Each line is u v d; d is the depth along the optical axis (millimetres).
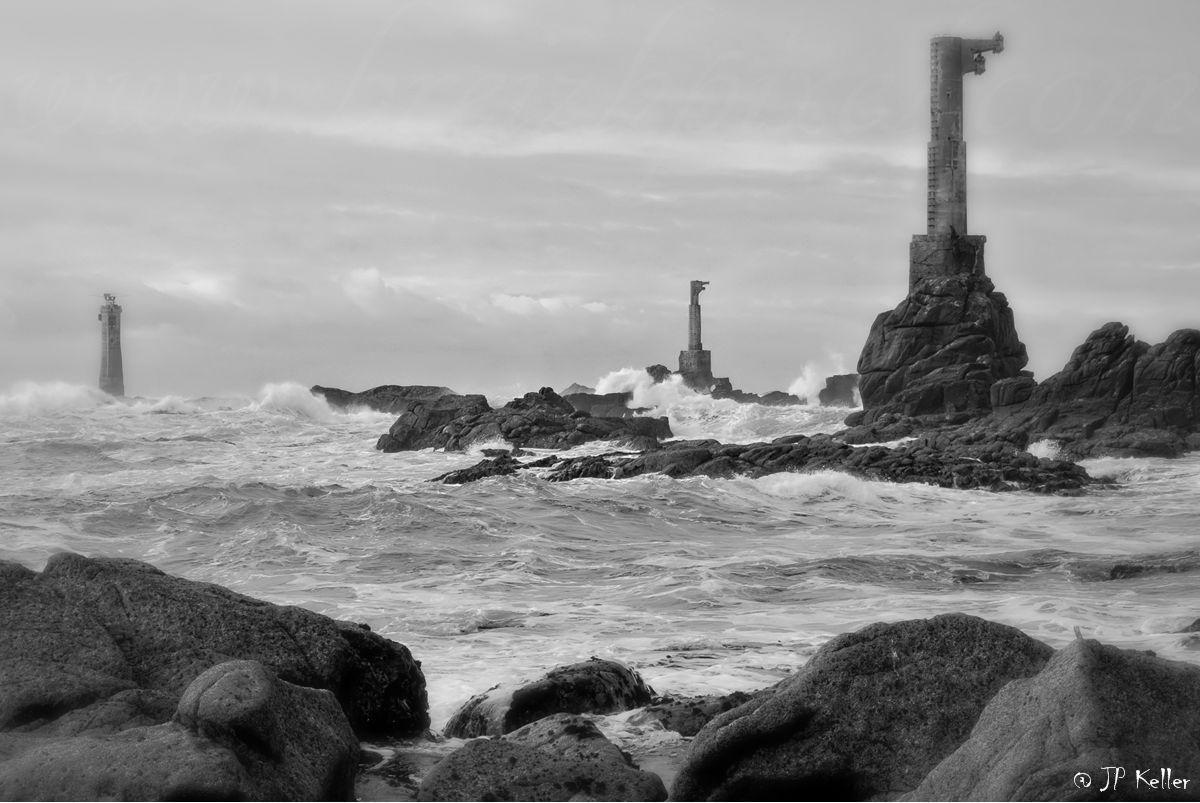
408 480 43656
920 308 63156
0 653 9562
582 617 18594
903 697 8555
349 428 67375
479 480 38562
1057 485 40656
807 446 44312
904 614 18922
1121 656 7406
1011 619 18219
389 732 11352
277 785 8133
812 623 18203
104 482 40219
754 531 30812
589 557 25266
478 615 18562
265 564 23406
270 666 10219
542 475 42656
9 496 31453
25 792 7805
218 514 28672
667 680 14094
